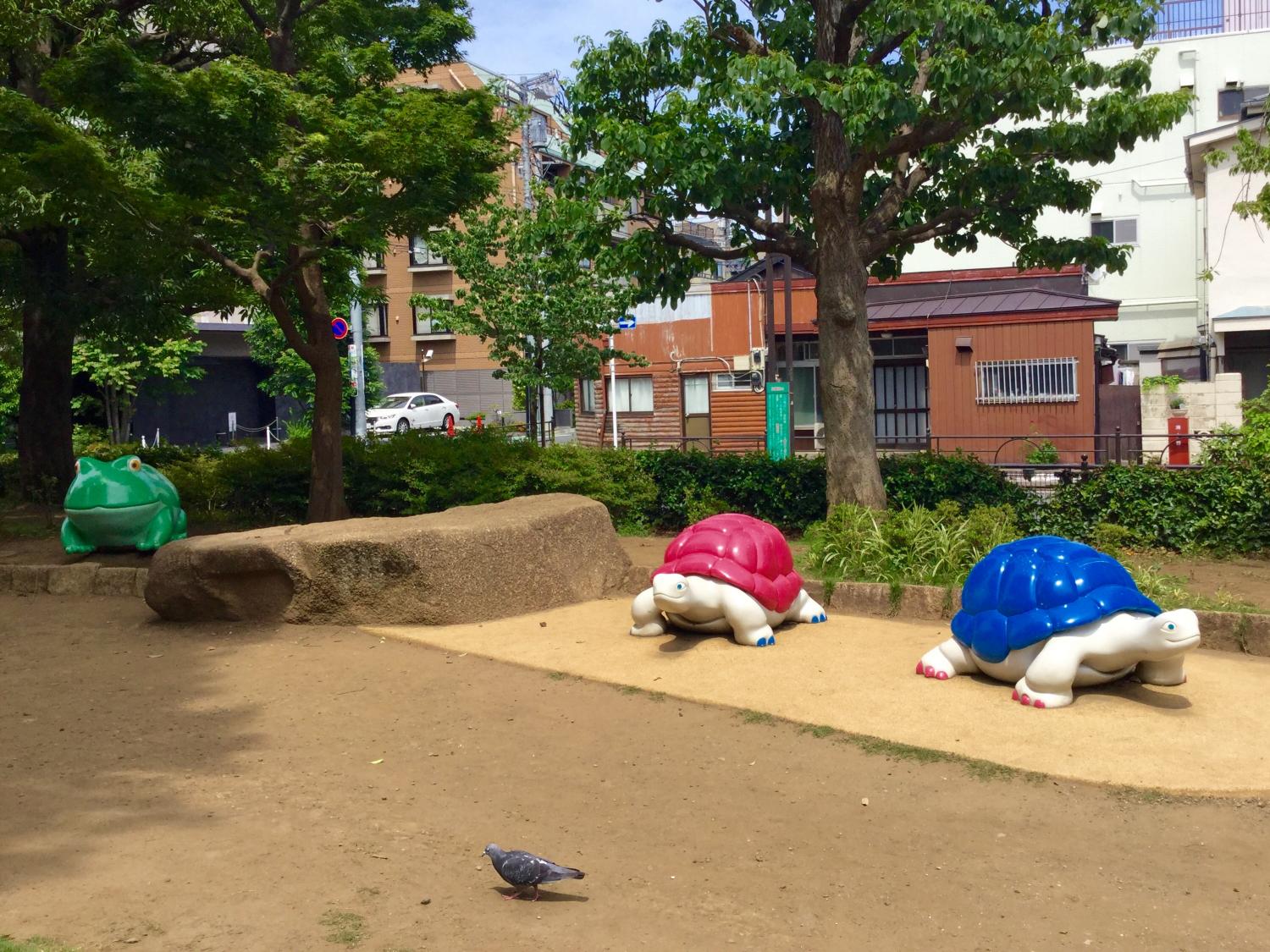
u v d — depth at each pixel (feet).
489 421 116.26
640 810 17.19
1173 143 102.01
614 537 34.78
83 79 32.73
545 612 30.86
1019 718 20.54
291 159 35.19
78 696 23.35
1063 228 104.73
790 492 42.73
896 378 73.46
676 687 23.44
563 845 15.81
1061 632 21.21
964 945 12.82
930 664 23.38
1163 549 37.60
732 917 13.50
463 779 18.49
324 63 36.60
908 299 81.51
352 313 78.43
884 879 14.65
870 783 18.16
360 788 17.95
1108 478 38.60
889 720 20.90
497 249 66.13
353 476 44.45
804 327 74.49
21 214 39.27
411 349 121.90
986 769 18.45
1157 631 20.49
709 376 77.46
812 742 20.11
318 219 36.35
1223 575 33.55
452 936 12.73
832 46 36.55
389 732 20.98
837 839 15.99
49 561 36.32
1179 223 101.76
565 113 52.37
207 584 29.14
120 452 58.39
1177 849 15.46
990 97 32.27
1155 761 18.35
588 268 66.90
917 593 29.63
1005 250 100.42
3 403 82.12
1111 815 16.62
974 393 66.54
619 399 80.33
